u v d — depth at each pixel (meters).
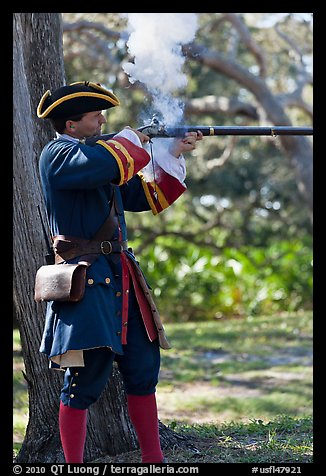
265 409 12.76
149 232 31.55
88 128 6.51
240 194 37.41
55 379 8.02
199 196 36.97
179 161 6.94
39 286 6.30
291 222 37.34
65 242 6.31
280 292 30.17
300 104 28.41
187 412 12.61
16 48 7.94
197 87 34.75
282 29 28.36
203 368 16.67
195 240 32.56
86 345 6.06
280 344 19.55
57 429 8.05
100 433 8.19
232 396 13.84
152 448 6.68
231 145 31.70
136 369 6.56
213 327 23.25
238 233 36.81
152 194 6.92
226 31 30.20
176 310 29.83
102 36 23.72
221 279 30.31
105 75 23.72
